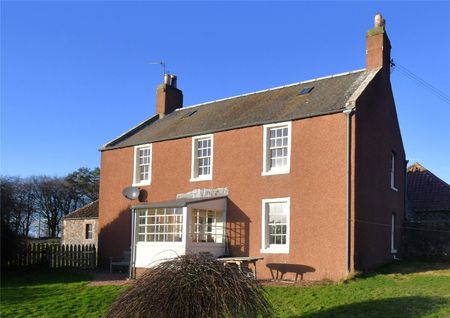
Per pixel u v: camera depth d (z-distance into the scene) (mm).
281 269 17500
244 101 22719
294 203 17562
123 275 20359
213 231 19656
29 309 12953
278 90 22156
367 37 20375
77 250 24000
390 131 21031
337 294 12906
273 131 18828
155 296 7344
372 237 17844
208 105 24812
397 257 21281
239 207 19109
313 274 16656
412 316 10133
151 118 26781
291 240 17422
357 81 19125
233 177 19531
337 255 16234
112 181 24578
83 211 39969
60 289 16094
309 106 18391
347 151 16531
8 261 21641
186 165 21312
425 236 21828
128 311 7402
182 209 18344
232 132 19906
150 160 23016
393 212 21031
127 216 23438
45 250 23047
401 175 23047
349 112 16641
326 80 20750
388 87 20844
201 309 7133
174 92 27750
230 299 7348
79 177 68688
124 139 25156
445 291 12516
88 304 13352
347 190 16328
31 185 62469
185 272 7578
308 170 17391
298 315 11195
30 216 63125
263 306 7801
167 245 18453
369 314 10578
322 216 16797
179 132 22156
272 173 18328
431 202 25688
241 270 8109
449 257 21031
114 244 23812
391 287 13555
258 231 18375
